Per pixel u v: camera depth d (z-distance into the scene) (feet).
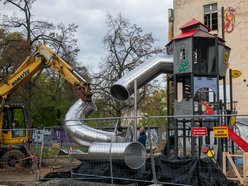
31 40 104.42
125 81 49.90
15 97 104.53
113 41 131.95
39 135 50.72
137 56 130.93
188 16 120.78
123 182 39.40
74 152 43.91
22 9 104.37
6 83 66.33
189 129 48.49
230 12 111.96
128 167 39.75
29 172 57.98
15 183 46.14
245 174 37.47
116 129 41.19
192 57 47.55
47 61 63.87
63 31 108.68
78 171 43.62
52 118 140.77
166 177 36.83
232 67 109.81
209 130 46.50
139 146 39.27
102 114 135.03
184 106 47.29
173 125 49.47
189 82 52.39
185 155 47.14
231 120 50.26
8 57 103.19
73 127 46.32
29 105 104.53
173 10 126.11
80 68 112.47
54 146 48.44
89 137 45.03
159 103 156.66
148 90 134.41
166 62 50.98
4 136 65.67
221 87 91.97
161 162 37.55
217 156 42.39
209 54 48.57
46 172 49.62
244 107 106.11
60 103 135.85
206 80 48.14
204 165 35.45
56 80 119.65
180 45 48.55
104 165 41.65
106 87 129.80
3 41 104.73
